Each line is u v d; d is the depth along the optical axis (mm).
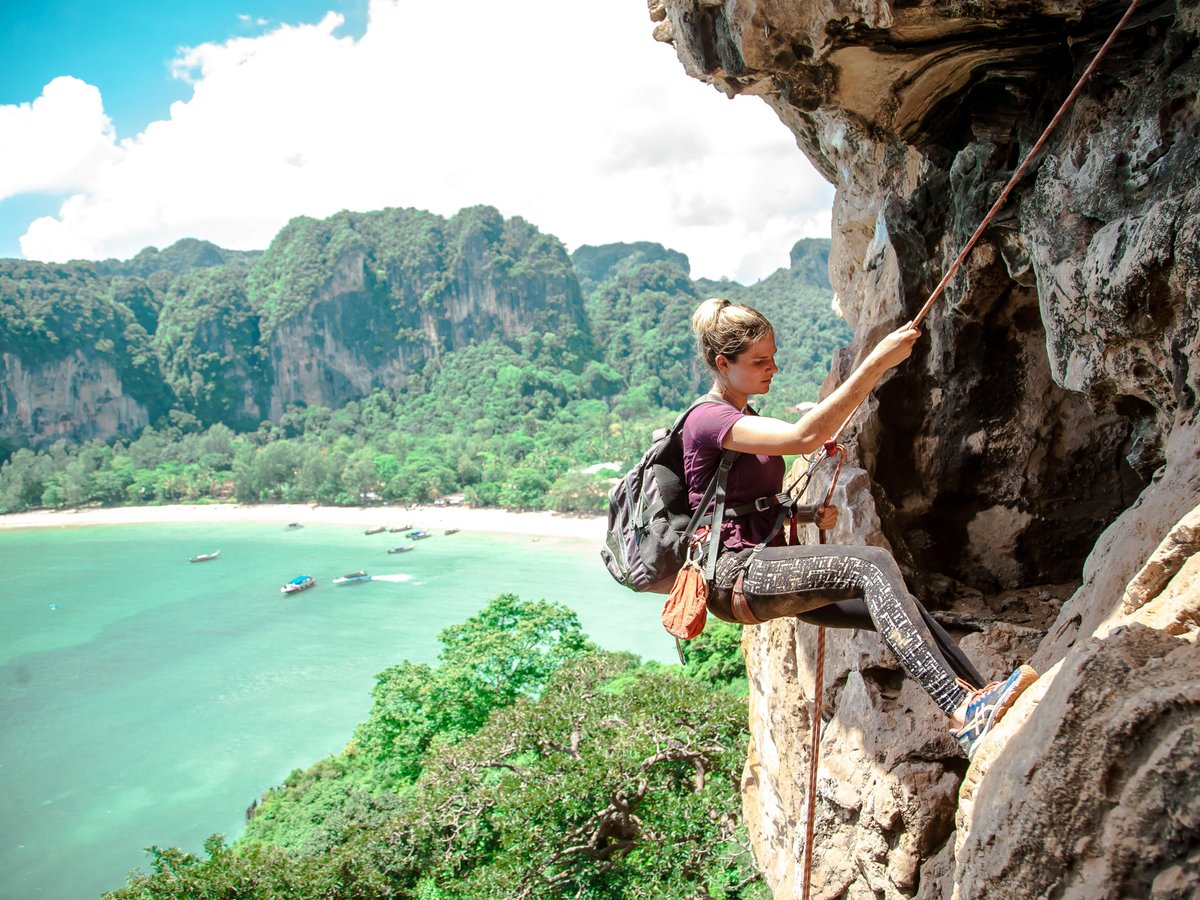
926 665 2879
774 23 5043
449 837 20031
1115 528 3770
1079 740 2350
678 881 15094
